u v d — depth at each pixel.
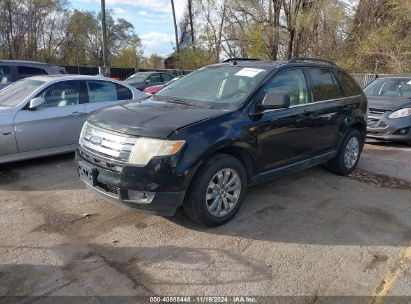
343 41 25.20
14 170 6.12
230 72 5.12
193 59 29.89
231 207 4.37
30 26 36.69
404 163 7.46
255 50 24.47
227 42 27.27
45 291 3.08
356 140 6.46
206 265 3.52
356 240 4.10
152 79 18.50
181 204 3.91
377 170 6.86
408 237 4.22
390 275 3.47
